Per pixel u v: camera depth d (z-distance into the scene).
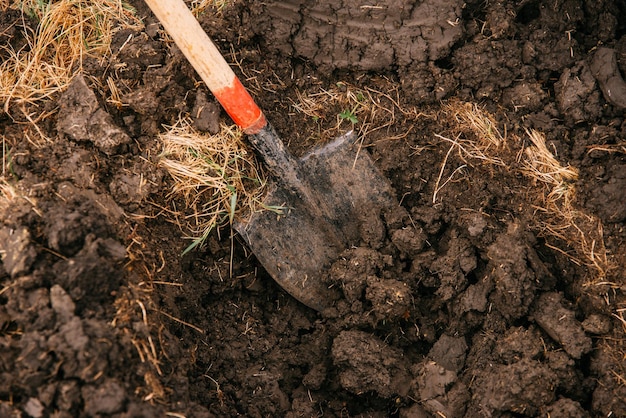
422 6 1.26
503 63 1.26
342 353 1.18
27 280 1.01
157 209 1.18
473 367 1.17
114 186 1.15
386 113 1.27
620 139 1.23
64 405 0.97
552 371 1.13
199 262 1.23
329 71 1.28
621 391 1.11
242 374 1.20
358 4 1.26
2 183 1.10
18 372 0.98
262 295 1.27
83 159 1.14
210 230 1.22
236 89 1.18
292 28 1.26
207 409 1.13
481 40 1.26
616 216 1.20
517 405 1.12
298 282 1.24
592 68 1.26
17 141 1.15
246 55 1.26
